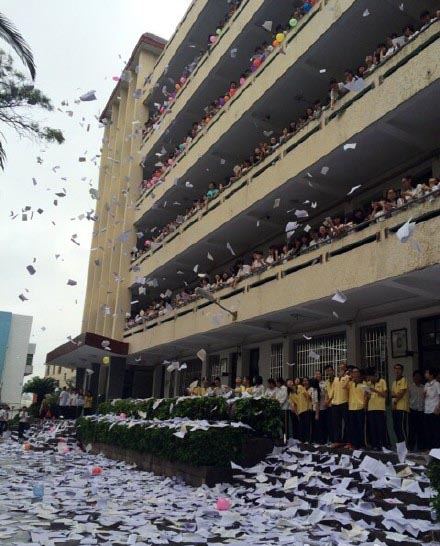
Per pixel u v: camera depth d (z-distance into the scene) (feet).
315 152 39.09
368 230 32.04
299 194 44.88
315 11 41.29
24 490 27.17
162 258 68.39
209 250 61.36
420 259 27.37
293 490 24.16
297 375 46.83
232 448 29.25
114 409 52.13
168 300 74.08
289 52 44.21
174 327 60.44
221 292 51.03
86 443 52.19
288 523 19.83
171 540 17.51
